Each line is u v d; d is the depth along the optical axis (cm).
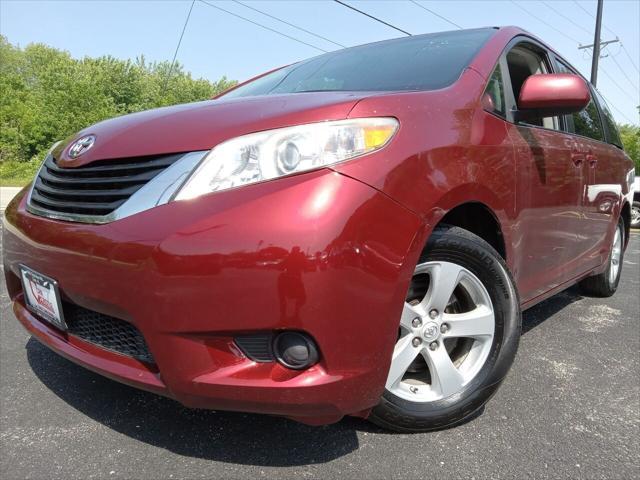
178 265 146
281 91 264
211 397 152
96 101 3103
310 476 170
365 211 150
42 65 5597
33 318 210
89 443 187
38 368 248
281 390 150
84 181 176
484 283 197
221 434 194
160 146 164
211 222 146
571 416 215
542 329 333
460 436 196
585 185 296
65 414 206
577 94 216
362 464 177
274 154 152
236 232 144
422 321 187
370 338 154
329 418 159
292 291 142
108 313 161
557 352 291
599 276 405
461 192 179
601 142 350
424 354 191
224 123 164
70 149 198
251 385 150
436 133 177
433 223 167
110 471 171
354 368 153
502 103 228
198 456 180
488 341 201
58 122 2914
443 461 180
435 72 226
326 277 144
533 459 183
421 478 171
